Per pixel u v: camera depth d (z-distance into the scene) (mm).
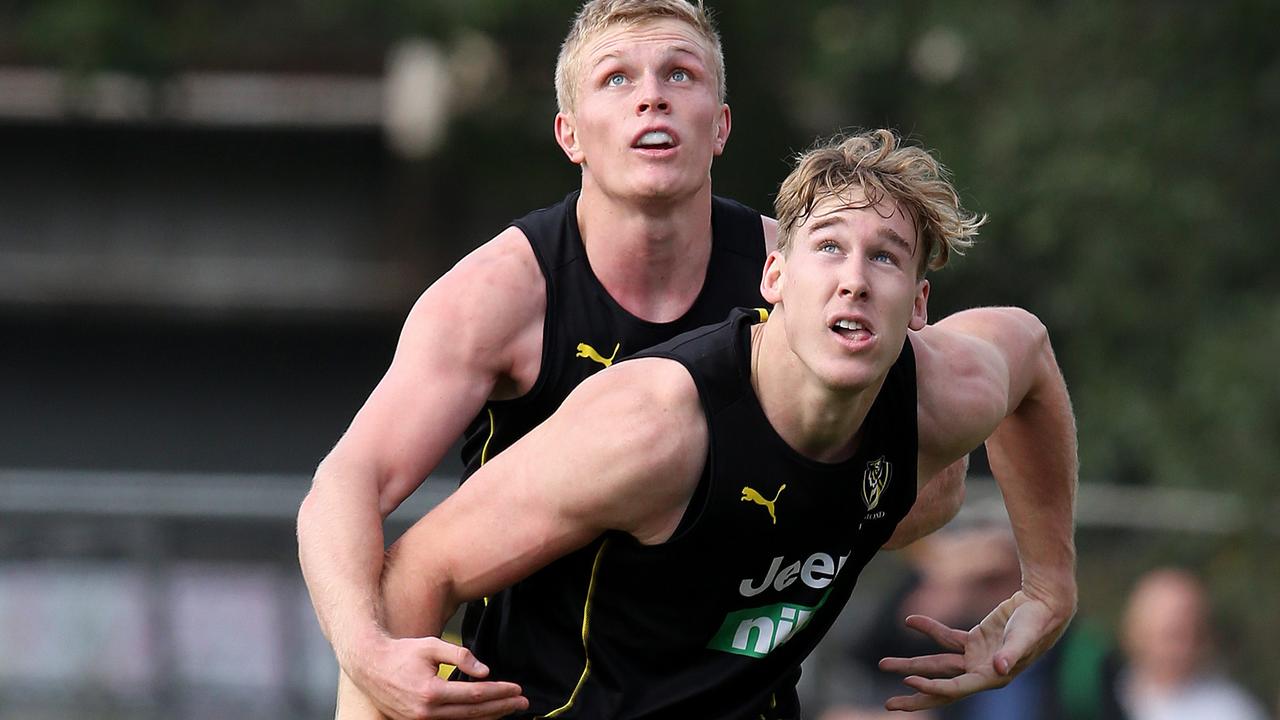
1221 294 38969
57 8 42719
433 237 47594
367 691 11477
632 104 13188
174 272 46406
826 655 21438
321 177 48406
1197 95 40438
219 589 22375
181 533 22406
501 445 13852
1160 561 24109
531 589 12422
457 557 11805
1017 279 41094
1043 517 14172
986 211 39562
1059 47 41031
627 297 13578
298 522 12414
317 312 46250
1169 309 38781
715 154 14000
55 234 47219
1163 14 41156
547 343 13414
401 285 46594
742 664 12133
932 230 11359
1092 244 38812
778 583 11953
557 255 13578
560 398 13469
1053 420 13820
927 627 14000
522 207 47781
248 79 48500
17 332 45844
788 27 43875
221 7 48812
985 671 13695
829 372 11023
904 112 42875
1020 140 39594
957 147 40656
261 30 50344
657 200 13172
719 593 11836
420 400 13023
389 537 22812
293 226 47938
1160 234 38812
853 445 11766
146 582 22266
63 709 22016
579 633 12234
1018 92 40594
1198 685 21578
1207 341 37469
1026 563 14258
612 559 11766
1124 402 37469
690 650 12086
